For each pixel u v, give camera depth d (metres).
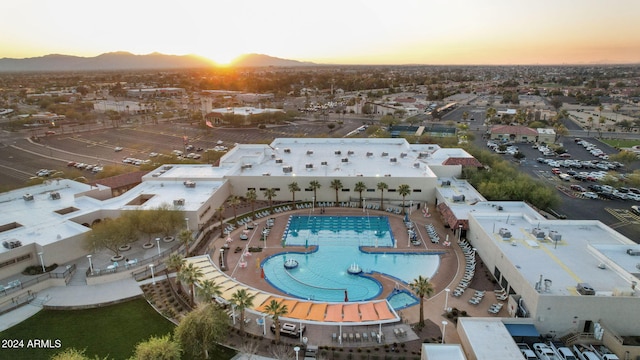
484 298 61.38
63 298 61.44
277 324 50.72
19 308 59.38
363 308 57.06
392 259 75.56
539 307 50.91
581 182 122.75
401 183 100.12
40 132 199.12
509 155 157.38
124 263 70.81
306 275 70.44
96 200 89.00
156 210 78.69
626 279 56.34
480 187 97.38
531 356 46.34
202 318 48.22
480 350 45.44
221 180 102.12
